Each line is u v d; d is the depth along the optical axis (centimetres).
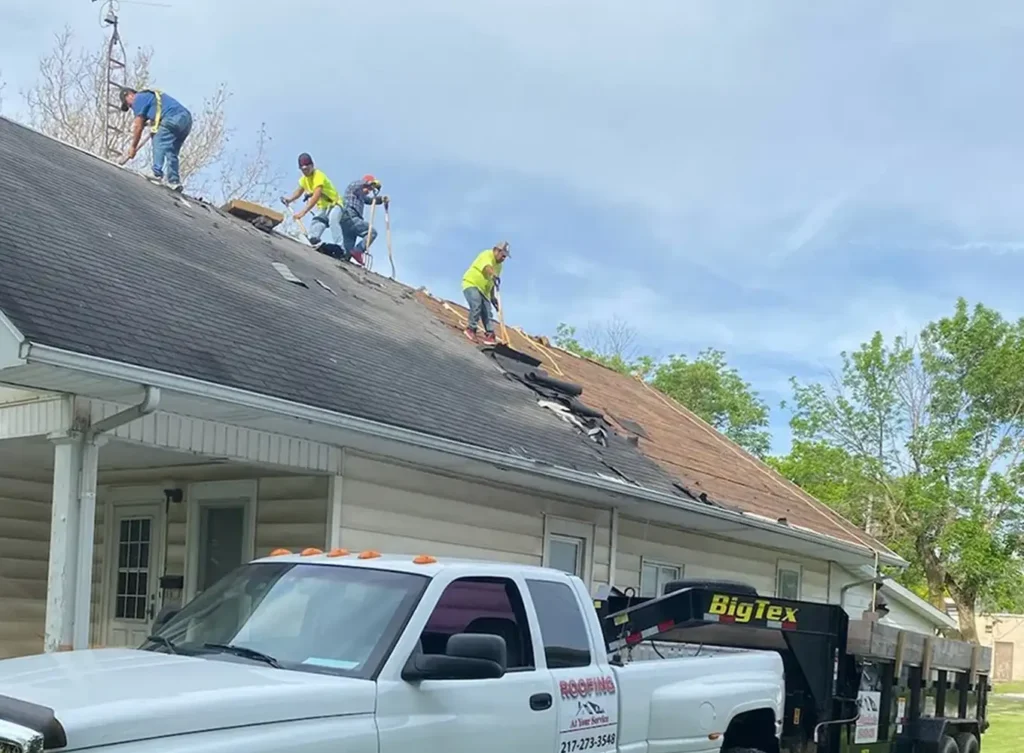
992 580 2933
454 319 1639
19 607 1102
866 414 3198
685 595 803
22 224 885
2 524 1091
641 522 1403
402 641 486
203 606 548
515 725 530
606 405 1739
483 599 554
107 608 1138
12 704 360
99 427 729
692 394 4425
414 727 471
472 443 980
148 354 727
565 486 1138
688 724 670
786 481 2111
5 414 762
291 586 535
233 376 782
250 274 1173
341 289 1406
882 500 3041
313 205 1678
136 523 1143
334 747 431
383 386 1002
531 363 1589
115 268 902
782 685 796
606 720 604
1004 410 3141
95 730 363
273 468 925
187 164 3030
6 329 648
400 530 1008
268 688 427
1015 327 3167
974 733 1239
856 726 946
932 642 1098
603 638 645
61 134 2839
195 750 384
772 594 1747
